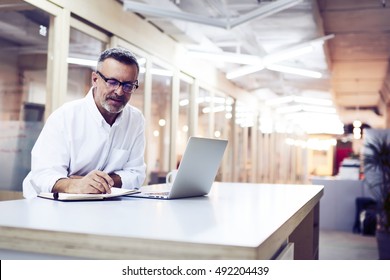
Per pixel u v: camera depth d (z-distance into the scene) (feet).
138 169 7.50
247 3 17.22
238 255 2.97
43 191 6.03
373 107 60.13
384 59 31.27
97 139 6.86
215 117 31.30
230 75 23.89
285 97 37.47
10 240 3.57
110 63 6.17
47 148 6.45
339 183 30.14
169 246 3.11
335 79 39.70
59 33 12.80
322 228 30.27
